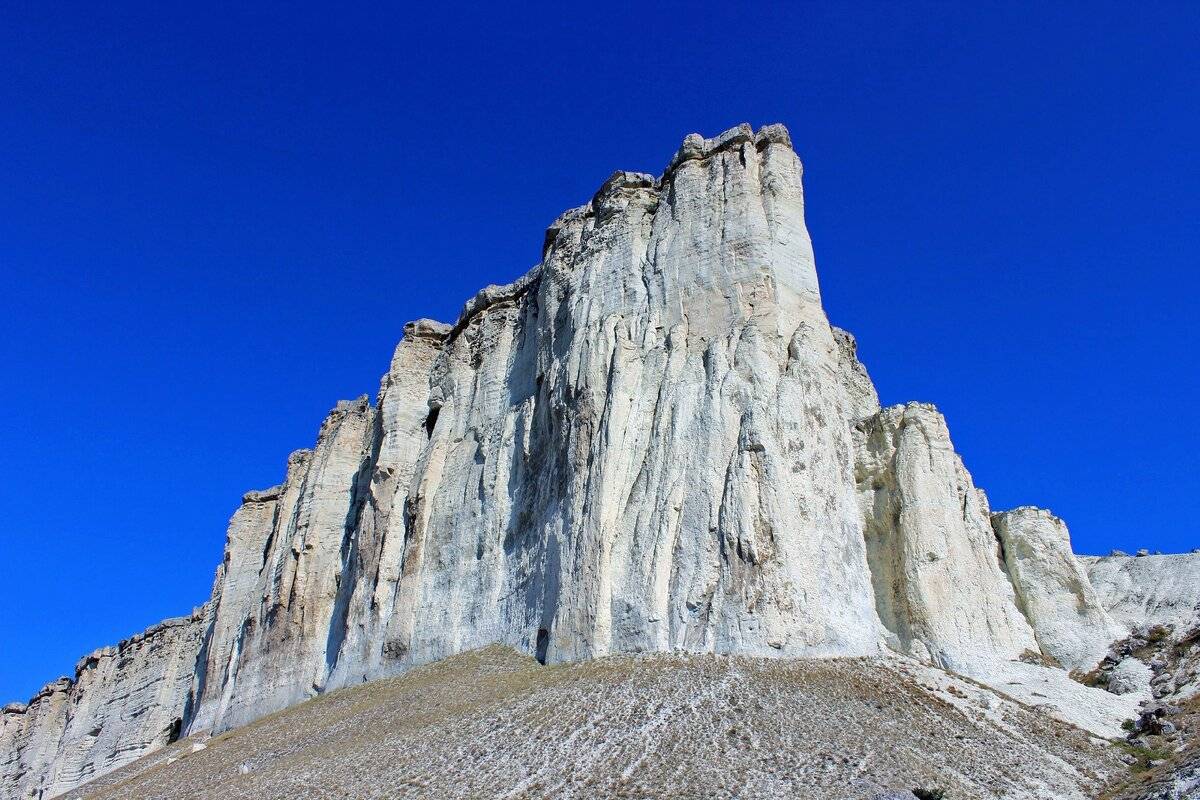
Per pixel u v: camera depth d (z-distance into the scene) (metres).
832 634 46.25
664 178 64.56
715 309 55.84
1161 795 33.97
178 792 45.81
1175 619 56.44
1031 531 57.59
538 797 34.12
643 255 61.31
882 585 53.66
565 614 50.38
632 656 46.25
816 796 32.41
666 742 36.69
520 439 65.31
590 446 55.09
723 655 44.56
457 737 40.75
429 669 58.16
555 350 63.34
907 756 35.81
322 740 48.28
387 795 36.28
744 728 37.28
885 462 56.91
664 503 49.91
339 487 84.25
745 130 62.06
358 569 73.12
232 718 77.25
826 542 49.12
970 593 52.38
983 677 48.66
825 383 54.47
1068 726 42.09
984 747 37.97
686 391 53.16
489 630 59.50
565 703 41.50
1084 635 53.69
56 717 136.25
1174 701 44.97
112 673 123.12
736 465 49.09
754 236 56.94
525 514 61.44
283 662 76.50
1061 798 34.88
